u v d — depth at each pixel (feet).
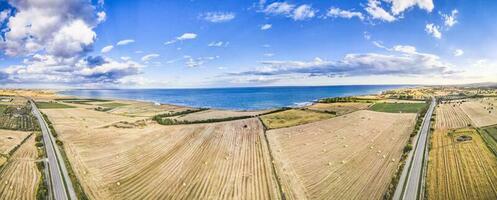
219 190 167.02
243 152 236.63
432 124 320.91
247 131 315.17
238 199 155.74
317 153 229.66
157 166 207.82
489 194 149.69
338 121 356.59
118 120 402.72
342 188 164.45
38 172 194.18
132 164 212.23
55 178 184.03
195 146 258.16
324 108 468.75
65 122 383.86
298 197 155.94
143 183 178.70
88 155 232.73
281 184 172.55
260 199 154.92
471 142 236.22
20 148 251.39
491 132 273.13
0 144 263.08
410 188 159.94
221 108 612.70
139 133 310.65
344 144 252.21
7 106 555.28
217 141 274.36
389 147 237.66
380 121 348.59
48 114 460.55
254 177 183.83
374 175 180.34
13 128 334.65
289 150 240.32
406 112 406.82
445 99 581.53
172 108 599.57
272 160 214.90
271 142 266.57
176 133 309.22
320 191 161.99
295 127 329.52
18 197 159.94
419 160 202.59
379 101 543.80
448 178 170.60
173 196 161.07
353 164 201.46
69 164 207.41
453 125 310.86
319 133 296.71
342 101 548.31
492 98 571.28
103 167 206.08
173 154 235.40
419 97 636.07
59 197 157.79
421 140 255.09
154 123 370.94
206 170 198.08
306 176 183.83
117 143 269.23
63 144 264.52
